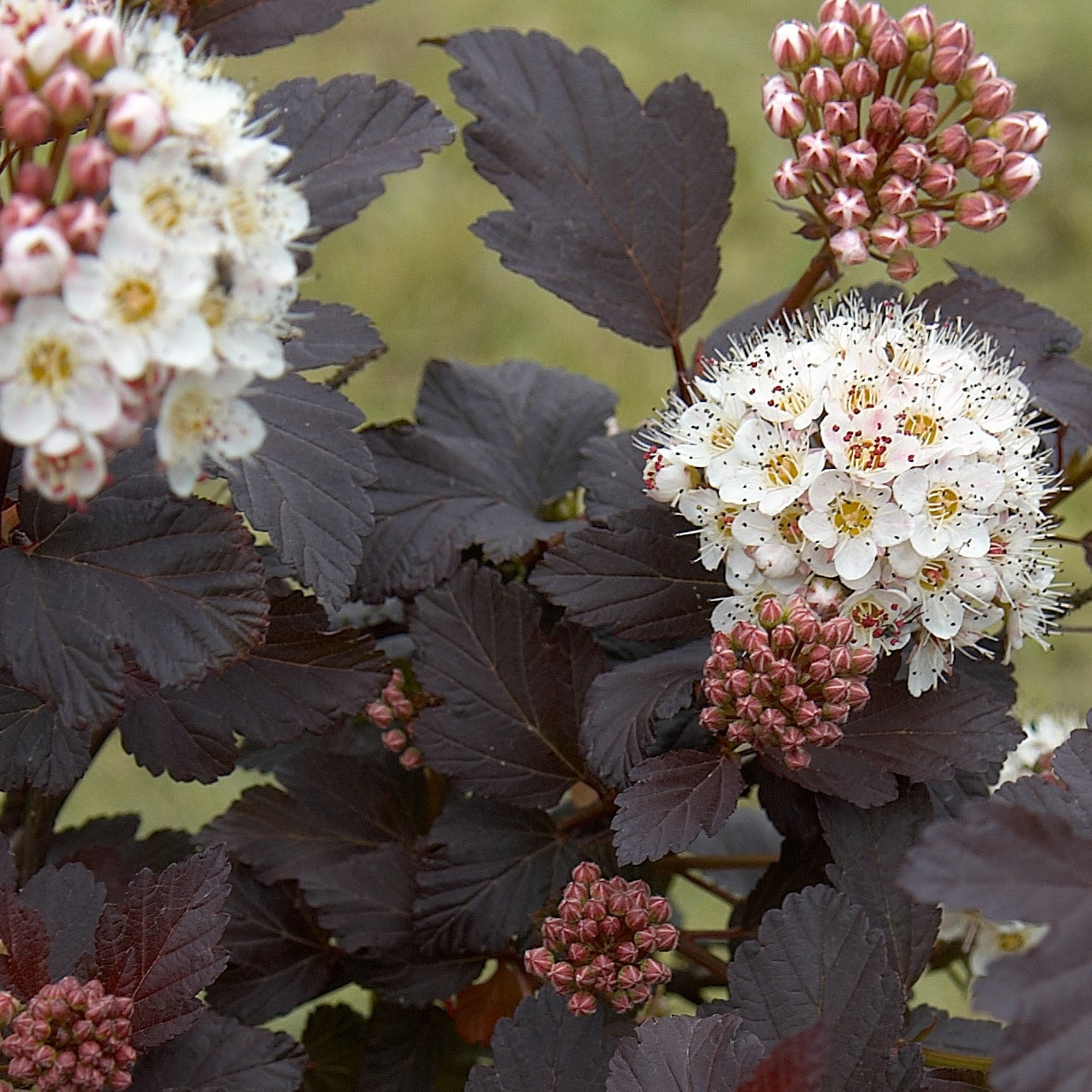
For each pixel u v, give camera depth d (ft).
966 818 1.92
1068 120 4.87
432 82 4.70
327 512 2.06
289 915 2.18
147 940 2.02
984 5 5.34
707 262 2.21
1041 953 1.90
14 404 1.92
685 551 2.12
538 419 2.28
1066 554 3.40
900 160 2.12
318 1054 2.23
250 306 1.95
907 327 2.12
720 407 2.10
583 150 2.20
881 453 2.06
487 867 2.13
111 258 1.92
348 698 2.10
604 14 5.15
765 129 4.66
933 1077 2.04
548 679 2.13
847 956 2.02
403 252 4.26
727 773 2.07
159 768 2.10
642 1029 2.00
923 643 2.08
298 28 2.14
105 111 1.96
